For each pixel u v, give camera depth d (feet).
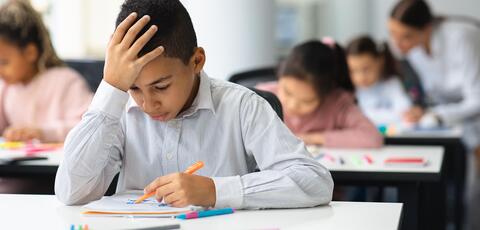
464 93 13.46
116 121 4.95
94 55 15.34
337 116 8.91
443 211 9.16
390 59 12.50
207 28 12.51
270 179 4.77
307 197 4.77
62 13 15.11
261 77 9.67
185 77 4.73
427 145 10.02
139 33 4.71
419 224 7.16
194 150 5.26
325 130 8.94
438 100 13.76
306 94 8.45
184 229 4.20
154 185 4.66
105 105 4.91
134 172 5.36
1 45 9.04
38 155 7.64
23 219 4.50
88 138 4.90
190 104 5.23
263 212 4.66
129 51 4.65
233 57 12.53
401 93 12.39
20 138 8.64
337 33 18.06
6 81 9.29
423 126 10.96
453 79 13.62
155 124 5.32
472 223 12.81
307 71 8.36
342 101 8.92
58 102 9.25
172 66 4.62
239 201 4.67
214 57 12.55
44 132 8.82
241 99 5.26
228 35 12.50
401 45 12.87
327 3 18.04
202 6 12.48
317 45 8.52
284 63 8.58
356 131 8.68
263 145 5.11
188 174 4.66
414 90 12.87
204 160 5.26
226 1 12.47
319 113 8.89
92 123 4.90
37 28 9.27
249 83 9.59
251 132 5.17
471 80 13.35
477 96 13.21
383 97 12.53
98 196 5.15
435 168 7.05
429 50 13.37
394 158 7.58
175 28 4.66
